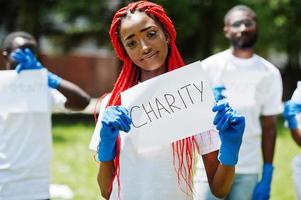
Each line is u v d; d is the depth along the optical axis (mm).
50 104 3873
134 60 2496
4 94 3736
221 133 2352
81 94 4004
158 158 2494
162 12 2516
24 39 4090
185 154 2502
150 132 2443
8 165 3662
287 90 23406
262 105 4441
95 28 17266
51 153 3795
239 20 4445
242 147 4246
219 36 17516
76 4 15789
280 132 12922
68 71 22031
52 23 18297
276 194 7070
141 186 2486
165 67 2594
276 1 16094
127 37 2463
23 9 16297
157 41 2457
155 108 2445
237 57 4453
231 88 4355
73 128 13062
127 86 2602
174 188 2494
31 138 3715
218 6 15828
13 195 3670
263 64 4438
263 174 4379
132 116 2451
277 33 18422
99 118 2689
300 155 4078
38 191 3713
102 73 22531
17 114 3709
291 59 23234
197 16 15602
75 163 8797
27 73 3783
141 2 2523
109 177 2504
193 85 2434
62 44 19281
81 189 7055
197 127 2422
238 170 4227
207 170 2527
